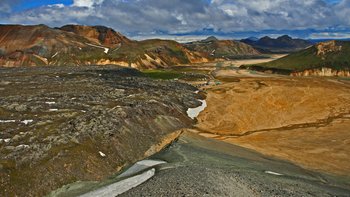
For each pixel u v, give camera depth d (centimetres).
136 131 5869
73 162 4350
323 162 5419
